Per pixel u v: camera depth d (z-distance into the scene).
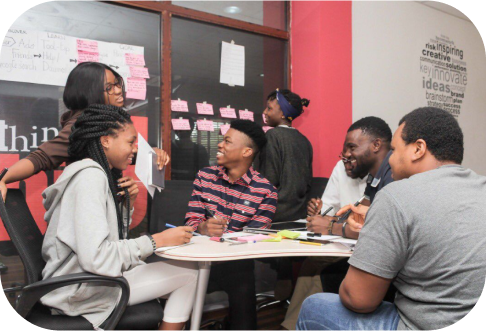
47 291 0.94
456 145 0.91
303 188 2.03
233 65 2.50
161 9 2.19
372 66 2.87
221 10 2.45
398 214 0.82
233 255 1.10
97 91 1.40
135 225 2.04
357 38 2.78
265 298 2.51
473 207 0.81
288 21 2.72
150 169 1.42
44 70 1.85
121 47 2.07
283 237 1.41
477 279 0.77
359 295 0.88
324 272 1.71
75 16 1.94
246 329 1.47
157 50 2.20
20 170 1.27
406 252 0.83
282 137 2.01
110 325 1.02
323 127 2.50
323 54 2.50
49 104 1.88
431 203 0.81
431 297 0.83
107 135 1.17
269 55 2.67
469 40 3.69
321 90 2.49
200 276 1.27
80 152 1.20
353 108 2.74
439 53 3.41
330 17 2.53
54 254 1.08
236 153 1.68
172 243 1.18
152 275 1.20
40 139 1.85
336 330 0.96
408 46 3.14
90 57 1.97
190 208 1.68
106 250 0.99
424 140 0.91
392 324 0.90
